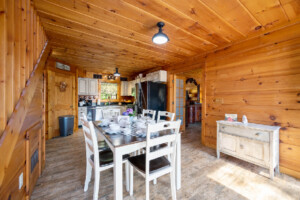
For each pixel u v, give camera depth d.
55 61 3.73
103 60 3.89
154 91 4.06
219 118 2.80
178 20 1.86
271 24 1.97
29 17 1.38
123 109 5.91
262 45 2.17
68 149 2.90
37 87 1.73
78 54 3.39
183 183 1.74
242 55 2.43
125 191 1.60
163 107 4.26
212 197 1.49
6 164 0.83
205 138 3.10
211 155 2.58
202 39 2.46
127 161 1.57
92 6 1.59
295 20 1.83
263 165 1.87
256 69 2.24
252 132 1.98
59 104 3.90
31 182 1.52
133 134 1.56
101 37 2.42
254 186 1.67
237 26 2.02
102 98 5.99
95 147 1.36
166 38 1.91
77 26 2.05
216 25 1.99
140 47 2.87
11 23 0.95
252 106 2.29
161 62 4.04
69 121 3.93
